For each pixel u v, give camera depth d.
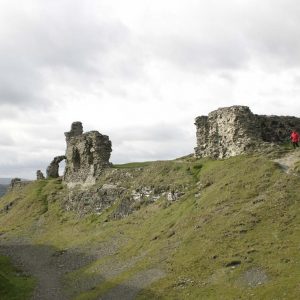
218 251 42.72
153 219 62.25
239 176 57.47
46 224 84.44
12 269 58.38
